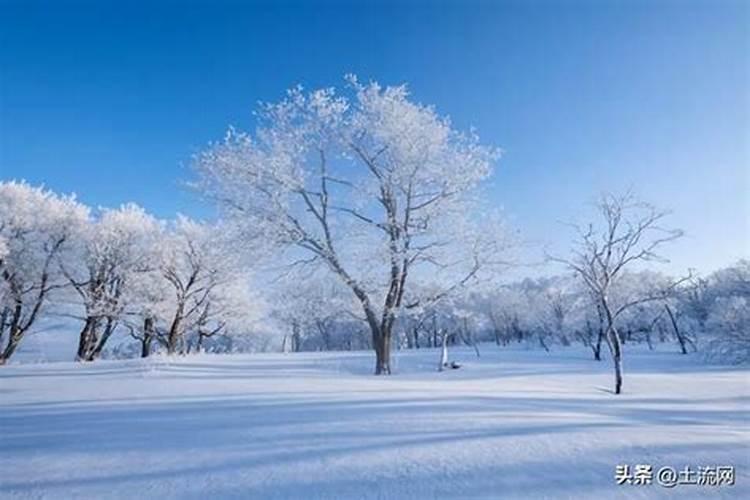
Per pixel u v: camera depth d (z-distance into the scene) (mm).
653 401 11109
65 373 18328
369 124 20594
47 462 5176
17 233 29047
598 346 34594
